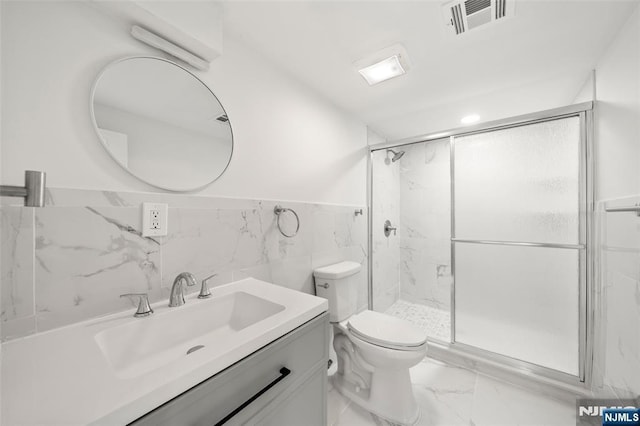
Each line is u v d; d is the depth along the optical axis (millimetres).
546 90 1749
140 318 798
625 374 1108
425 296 2699
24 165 680
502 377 1639
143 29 886
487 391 1524
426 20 1147
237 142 1235
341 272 1642
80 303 761
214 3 1028
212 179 1115
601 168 1362
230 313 1030
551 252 1618
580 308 1483
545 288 1637
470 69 1521
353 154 2203
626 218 1110
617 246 1187
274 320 768
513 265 1746
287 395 765
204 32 986
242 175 1258
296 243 1570
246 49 1295
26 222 673
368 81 1604
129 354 748
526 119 1630
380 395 1342
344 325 1605
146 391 466
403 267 2822
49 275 707
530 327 1683
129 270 866
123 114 861
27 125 685
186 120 1036
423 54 1388
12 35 669
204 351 597
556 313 1598
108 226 821
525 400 1446
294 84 1590
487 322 1826
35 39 700
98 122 804
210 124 1120
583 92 1666
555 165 1602
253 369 658
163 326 834
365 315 1576
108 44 837
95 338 674
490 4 1052
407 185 2744
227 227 1178
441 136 2010
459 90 1764
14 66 669
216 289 1096
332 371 1725
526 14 1099
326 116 1868
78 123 770
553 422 1288
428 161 2594
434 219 2598
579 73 1538
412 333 1346
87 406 427
